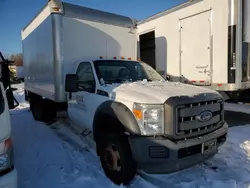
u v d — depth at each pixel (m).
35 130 6.48
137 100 3.18
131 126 3.14
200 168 3.89
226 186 3.28
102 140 3.71
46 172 3.90
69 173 3.86
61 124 7.04
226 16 5.72
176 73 7.28
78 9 5.34
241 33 5.62
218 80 6.01
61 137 5.79
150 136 3.07
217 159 4.22
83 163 4.21
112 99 3.63
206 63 6.29
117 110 3.38
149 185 3.39
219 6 5.87
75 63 5.29
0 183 2.38
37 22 6.41
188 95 3.23
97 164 4.16
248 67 5.85
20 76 10.95
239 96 6.53
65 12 5.12
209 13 6.13
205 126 3.33
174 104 3.03
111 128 3.61
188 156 3.11
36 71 6.89
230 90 5.75
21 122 7.52
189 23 6.73
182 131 3.08
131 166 3.27
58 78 5.14
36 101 7.62
